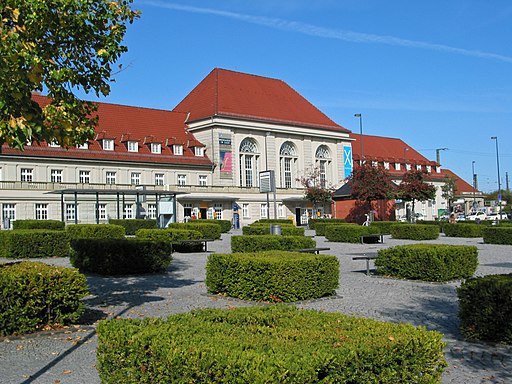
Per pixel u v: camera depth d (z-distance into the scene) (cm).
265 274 1162
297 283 1164
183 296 1253
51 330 894
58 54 1002
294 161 7338
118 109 6406
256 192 6750
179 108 7131
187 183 6388
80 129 1023
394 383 445
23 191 5072
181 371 415
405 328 495
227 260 1231
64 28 978
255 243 1944
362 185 5244
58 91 992
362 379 427
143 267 1670
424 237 3359
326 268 1209
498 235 3002
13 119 802
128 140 6059
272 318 544
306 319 537
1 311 862
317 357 409
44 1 921
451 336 866
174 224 3422
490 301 820
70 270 948
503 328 811
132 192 4512
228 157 6606
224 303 1160
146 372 444
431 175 9100
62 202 4238
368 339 459
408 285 1406
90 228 2650
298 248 1889
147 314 1045
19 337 855
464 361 727
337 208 6250
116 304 1152
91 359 741
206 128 6612
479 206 10981
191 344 436
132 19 1055
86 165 5650
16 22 888
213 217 6341
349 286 1390
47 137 927
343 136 7800
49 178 5406
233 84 7169
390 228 3538
